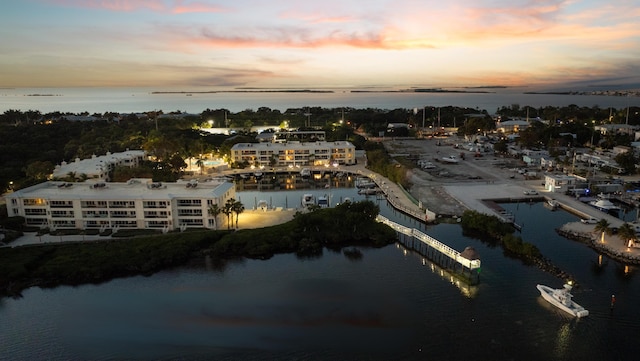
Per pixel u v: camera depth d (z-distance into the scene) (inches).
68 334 3727.9
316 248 5457.7
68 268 4768.7
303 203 7303.2
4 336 3718.0
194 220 5979.3
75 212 5949.8
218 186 6387.8
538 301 4121.6
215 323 3865.7
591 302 4077.3
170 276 4793.3
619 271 4670.3
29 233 5831.7
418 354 3408.0
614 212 6628.9
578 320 3791.8
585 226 5841.5
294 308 4087.1
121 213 5940.0
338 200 7721.5
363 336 3639.3
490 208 6727.4
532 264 4886.8
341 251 5438.0
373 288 4453.7
